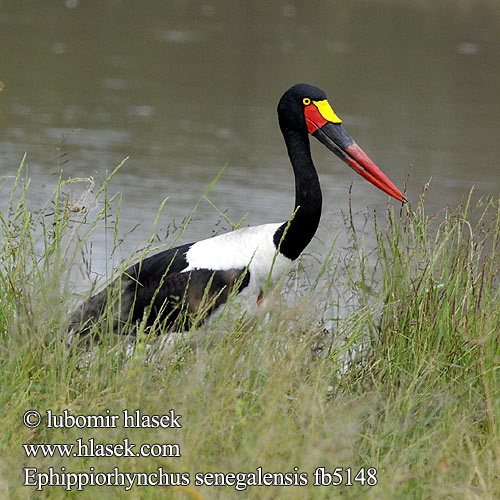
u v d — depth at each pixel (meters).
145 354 7.52
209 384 7.05
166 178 19.08
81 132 22.83
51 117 24.30
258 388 7.41
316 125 9.72
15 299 8.11
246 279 9.30
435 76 35.09
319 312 8.94
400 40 44.00
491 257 9.27
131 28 42.31
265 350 7.70
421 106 29.31
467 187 19.67
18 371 7.54
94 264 12.98
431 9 55.59
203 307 9.07
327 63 36.59
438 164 21.69
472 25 50.00
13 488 6.17
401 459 6.73
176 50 37.34
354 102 29.17
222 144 22.73
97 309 8.97
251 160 21.27
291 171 20.50
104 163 20.02
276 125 25.58
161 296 9.23
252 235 9.45
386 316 9.03
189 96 28.81
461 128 26.30
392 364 8.60
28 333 7.78
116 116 25.12
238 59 36.28
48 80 29.39
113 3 49.78
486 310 9.02
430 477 6.68
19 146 20.89
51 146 21.14
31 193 16.98
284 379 7.13
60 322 7.85
